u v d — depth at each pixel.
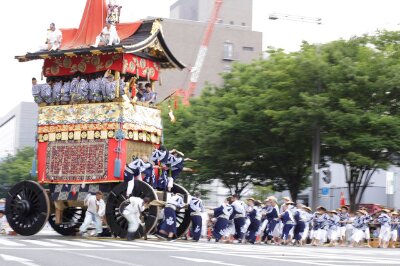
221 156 52.59
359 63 45.84
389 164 47.47
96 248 22.19
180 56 128.75
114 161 29.48
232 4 142.75
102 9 32.19
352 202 49.19
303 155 50.97
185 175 58.94
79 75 31.33
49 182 31.02
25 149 126.25
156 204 28.56
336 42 48.84
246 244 34.59
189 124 59.59
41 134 31.45
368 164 44.91
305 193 75.50
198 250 23.16
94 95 29.92
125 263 16.62
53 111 31.23
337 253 26.20
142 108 30.97
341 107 45.53
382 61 45.75
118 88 29.55
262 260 19.05
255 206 36.94
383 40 50.00
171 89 125.38
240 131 50.03
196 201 32.06
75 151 30.53
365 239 43.41
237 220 36.09
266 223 38.41
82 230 29.67
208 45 131.00
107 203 29.50
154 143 31.80
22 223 30.94
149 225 28.56
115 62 30.16
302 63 45.38
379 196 73.62
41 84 31.30
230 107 53.25
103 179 29.66
